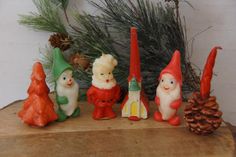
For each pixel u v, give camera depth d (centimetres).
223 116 84
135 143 56
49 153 53
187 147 55
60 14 77
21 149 55
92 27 71
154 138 58
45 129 61
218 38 79
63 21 77
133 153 54
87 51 71
